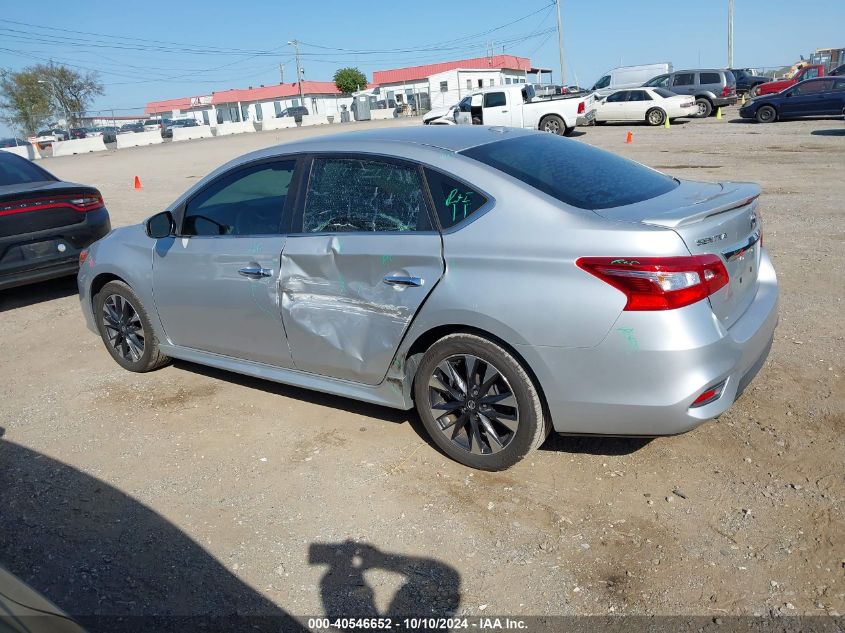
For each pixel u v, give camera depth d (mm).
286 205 4027
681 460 3543
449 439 3633
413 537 3137
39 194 6836
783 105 23016
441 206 3457
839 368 4426
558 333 3072
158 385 5012
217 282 4309
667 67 34312
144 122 79500
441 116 27875
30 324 6793
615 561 2893
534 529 3123
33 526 3418
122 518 3443
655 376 2949
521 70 81000
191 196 4527
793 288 6078
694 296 2934
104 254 5094
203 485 3682
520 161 3586
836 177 11969
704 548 2922
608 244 2984
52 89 72500
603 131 24891
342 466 3758
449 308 3332
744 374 3260
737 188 3592
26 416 4672
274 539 3203
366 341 3709
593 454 3658
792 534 2959
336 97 84000
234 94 82812
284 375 4215
